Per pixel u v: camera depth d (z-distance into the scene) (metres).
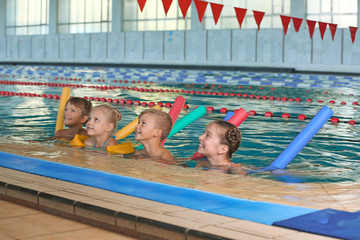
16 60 23.88
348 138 4.67
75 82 13.20
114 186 2.30
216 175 2.61
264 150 3.96
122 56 21.08
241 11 6.91
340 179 2.83
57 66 21.45
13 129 4.84
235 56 18.59
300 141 3.18
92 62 21.78
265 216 1.84
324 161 3.52
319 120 3.21
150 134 3.27
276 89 11.27
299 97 9.31
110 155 3.25
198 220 1.79
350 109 7.38
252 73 16.61
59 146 3.55
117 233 1.85
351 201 2.13
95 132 3.54
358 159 3.63
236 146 3.11
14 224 1.91
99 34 21.50
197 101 8.51
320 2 17.05
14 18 24.08
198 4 5.91
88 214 1.94
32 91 10.16
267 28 17.97
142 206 1.97
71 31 22.55
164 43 20.05
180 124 3.86
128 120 5.82
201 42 19.25
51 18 22.73
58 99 8.49
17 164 2.81
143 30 20.78
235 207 1.97
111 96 9.27
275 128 5.33
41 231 1.83
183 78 14.44
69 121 3.97
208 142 3.06
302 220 1.78
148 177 2.53
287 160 3.15
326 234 1.63
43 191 2.16
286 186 2.40
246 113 3.59
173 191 2.22
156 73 16.58
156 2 20.36
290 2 17.58
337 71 16.77
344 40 16.59
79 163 2.89
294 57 17.47
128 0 20.95
